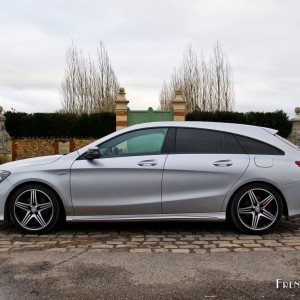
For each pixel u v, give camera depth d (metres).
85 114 22.22
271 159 5.73
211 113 21.73
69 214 5.70
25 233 5.78
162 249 5.06
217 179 5.64
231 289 3.79
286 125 21.31
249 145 5.83
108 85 34.91
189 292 3.72
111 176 5.63
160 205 5.63
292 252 4.94
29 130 21.97
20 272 4.23
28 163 5.83
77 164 5.67
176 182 5.63
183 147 5.79
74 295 3.65
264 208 5.73
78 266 4.41
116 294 3.67
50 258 4.69
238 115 21.58
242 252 4.93
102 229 6.07
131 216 5.68
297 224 6.48
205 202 5.64
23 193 5.69
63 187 5.64
